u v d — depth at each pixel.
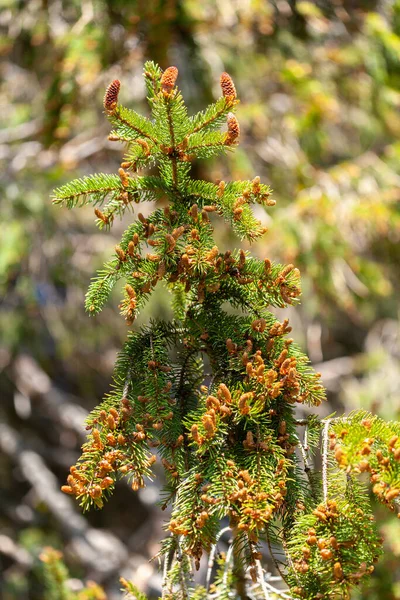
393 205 4.16
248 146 4.45
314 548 1.30
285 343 1.49
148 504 5.99
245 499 1.28
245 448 1.39
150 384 1.49
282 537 1.40
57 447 7.12
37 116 4.82
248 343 1.48
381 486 1.25
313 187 4.23
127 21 3.92
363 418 1.45
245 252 1.54
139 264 1.47
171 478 1.47
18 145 4.82
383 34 4.24
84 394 6.92
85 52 3.84
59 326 5.50
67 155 4.60
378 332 6.02
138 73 4.16
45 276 5.13
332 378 5.54
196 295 1.60
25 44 4.50
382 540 1.30
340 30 4.45
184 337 1.63
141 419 1.45
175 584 1.49
